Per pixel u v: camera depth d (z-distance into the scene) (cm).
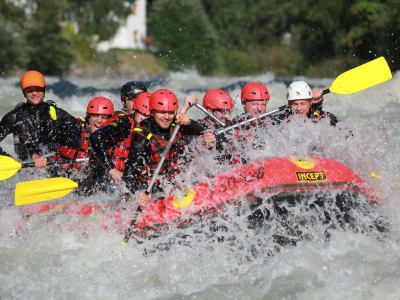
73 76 10256
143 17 13712
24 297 1366
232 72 12319
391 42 9669
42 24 10325
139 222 1658
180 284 1451
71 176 2033
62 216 1764
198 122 1919
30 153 2086
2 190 2175
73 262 1584
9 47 10031
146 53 12194
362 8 9625
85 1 11619
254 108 1991
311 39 10894
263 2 12375
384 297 1305
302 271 1454
